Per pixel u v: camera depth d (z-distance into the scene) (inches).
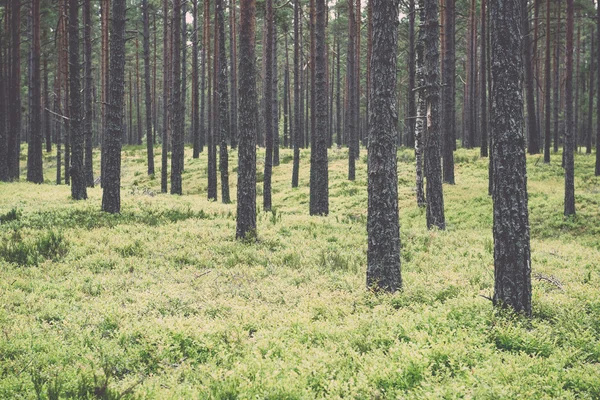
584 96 2150.6
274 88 1565.0
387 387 208.2
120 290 358.9
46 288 356.5
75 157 823.1
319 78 784.9
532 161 1320.1
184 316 312.3
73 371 219.6
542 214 848.9
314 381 212.8
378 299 336.2
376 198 360.5
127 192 1026.1
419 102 927.7
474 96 1855.3
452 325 273.6
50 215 614.2
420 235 607.2
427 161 716.7
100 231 536.7
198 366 235.3
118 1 666.2
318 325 280.8
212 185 1085.1
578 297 336.2
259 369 218.4
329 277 404.2
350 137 1304.1
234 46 1609.3
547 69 1263.5
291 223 653.9
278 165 1601.9
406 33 1612.9
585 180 1100.5
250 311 311.3
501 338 257.6
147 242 502.9
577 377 213.2
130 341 263.1
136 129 3376.0
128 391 202.1
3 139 1232.8
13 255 431.8
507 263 296.5
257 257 460.8
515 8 293.6
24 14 1524.4
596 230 749.3
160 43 2532.0
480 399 191.5
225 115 927.7
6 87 1446.9
